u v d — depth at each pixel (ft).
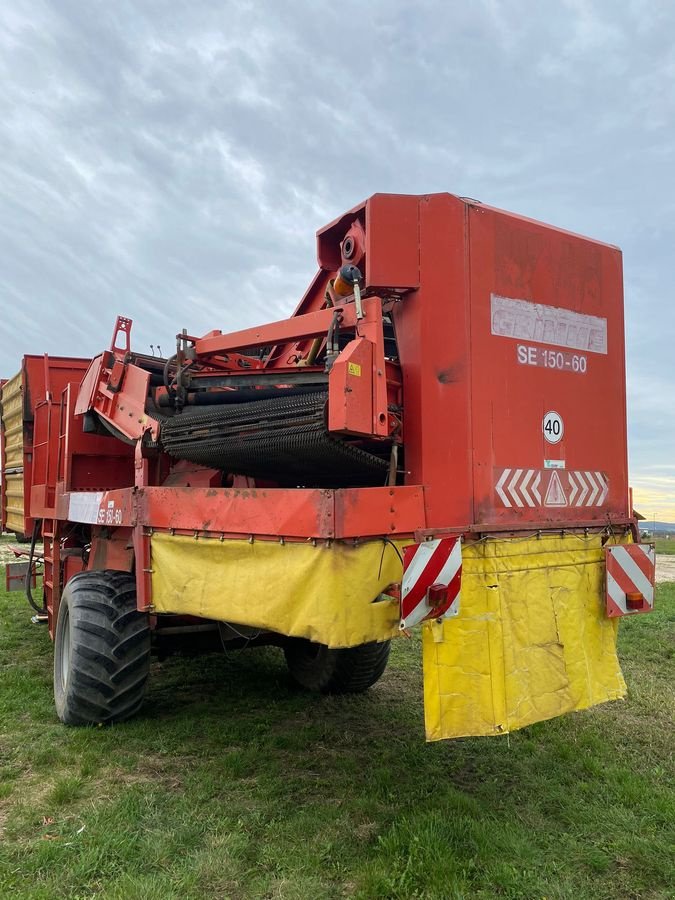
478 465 10.62
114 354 17.08
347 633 9.45
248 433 11.54
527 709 10.39
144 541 13.01
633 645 23.62
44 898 8.07
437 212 11.05
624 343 13.19
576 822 10.48
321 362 14.23
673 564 66.69
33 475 22.62
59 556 19.02
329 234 12.88
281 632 10.18
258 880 8.71
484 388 10.84
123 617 14.06
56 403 20.75
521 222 11.68
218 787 11.54
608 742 14.06
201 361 14.57
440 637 9.86
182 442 13.12
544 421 11.62
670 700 16.93
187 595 11.98
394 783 11.84
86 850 9.21
